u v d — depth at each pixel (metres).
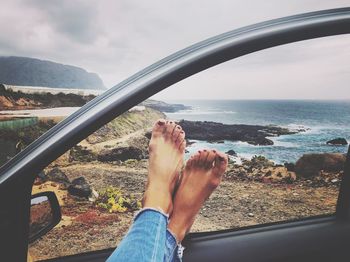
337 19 0.81
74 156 6.00
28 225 0.78
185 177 1.37
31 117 9.28
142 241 0.92
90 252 1.20
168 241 1.06
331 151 7.19
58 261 1.17
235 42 0.78
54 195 0.83
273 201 4.04
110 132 7.31
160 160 1.35
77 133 0.75
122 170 5.65
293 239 1.34
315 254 1.31
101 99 0.80
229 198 4.15
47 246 2.61
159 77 0.77
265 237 1.35
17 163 0.75
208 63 0.78
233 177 5.43
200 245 1.30
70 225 3.19
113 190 4.48
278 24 0.81
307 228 1.39
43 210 0.82
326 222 1.44
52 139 0.76
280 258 1.29
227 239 1.33
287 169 5.92
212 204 3.84
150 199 1.24
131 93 0.77
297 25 0.80
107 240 2.90
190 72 0.78
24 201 0.76
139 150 6.73
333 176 5.43
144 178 5.27
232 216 3.39
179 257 1.08
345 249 1.34
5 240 0.75
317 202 4.05
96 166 5.72
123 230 3.17
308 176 5.54
